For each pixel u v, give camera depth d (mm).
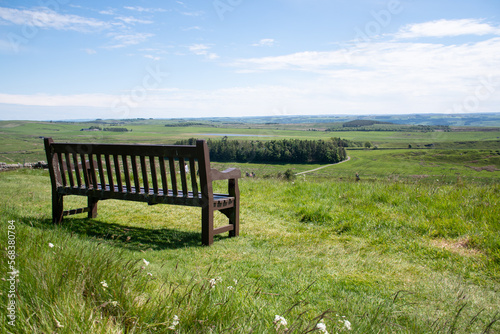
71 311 2205
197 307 2535
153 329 2264
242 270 4062
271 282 3727
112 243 4648
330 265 4406
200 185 4977
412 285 3828
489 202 6797
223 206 5316
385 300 3357
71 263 2910
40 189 9523
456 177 9656
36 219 6113
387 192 8281
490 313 3197
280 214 7191
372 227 6031
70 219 6473
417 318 3008
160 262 4180
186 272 3855
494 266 4332
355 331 2535
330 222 6477
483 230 5441
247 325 2432
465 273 4199
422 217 6352
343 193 8773
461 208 6523
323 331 2184
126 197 5539
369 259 4656
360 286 3754
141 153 5277
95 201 6645
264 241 5383
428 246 5109
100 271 2895
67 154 5926
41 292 2418
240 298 2939
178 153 5008
